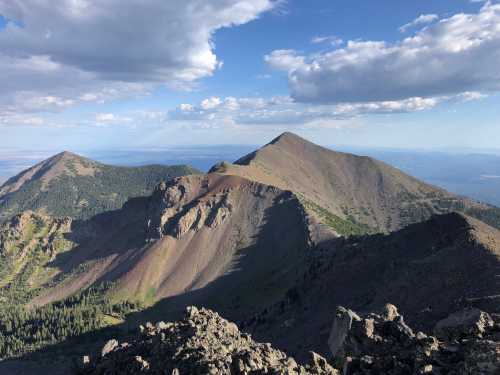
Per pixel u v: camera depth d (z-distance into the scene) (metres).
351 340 60.06
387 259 157.50
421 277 122.94
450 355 45.19
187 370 56.06
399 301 117.19
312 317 150.50
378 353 53.56
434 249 141.62
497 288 97.31
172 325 80.62
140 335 80.38
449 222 150.25
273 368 51.34
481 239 127.31
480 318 55.41
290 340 139.00
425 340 49.59
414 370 44.16
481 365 39.25
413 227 167.00
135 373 63.12
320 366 52.41
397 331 58.25
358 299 141.62
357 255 176.88
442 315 95.19
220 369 53.19
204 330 71.81
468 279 108.50
